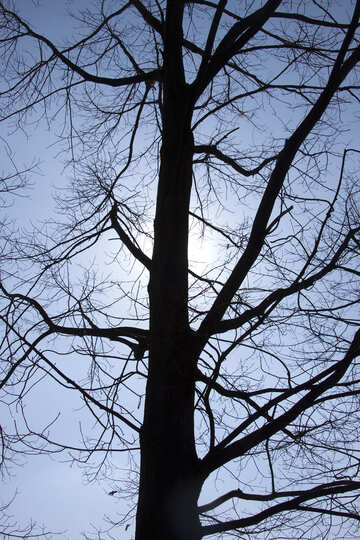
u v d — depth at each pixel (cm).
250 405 590
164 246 656
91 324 638
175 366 600
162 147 697
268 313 576
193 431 603
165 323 616
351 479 589
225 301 611
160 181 689
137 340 640
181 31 702
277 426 578
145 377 605
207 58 664
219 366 580
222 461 578
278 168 636
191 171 688
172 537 550
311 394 582
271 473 591
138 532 567
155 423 589
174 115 688
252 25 676
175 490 565
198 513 582
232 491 593
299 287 598
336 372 584
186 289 643
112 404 602
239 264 620
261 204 632
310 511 575
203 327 604
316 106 636
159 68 715
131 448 589
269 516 571
